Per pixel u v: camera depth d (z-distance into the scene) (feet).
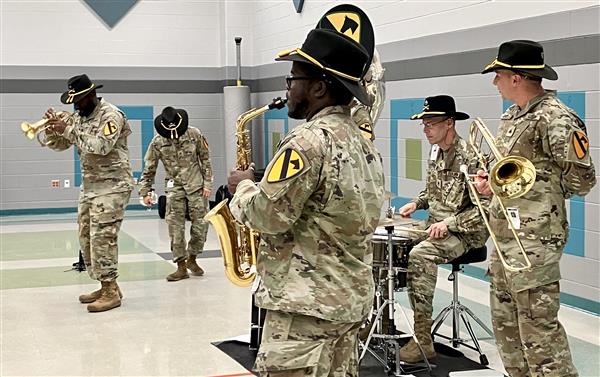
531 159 12.75
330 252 9.43
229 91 43.73
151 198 26.23
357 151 9.57
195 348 18.70
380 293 17.10
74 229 37.99
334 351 9.75
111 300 22.52
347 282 9.48
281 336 9.52
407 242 16.70
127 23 44.80
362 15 12.12
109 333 20.06
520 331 12.98
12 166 43.32
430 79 27.78
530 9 22.79
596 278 20.88
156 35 45.32
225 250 11.51
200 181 26.40
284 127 41.55
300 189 9.03
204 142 26.32
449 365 16.98
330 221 9.39
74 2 43.80
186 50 45.88
